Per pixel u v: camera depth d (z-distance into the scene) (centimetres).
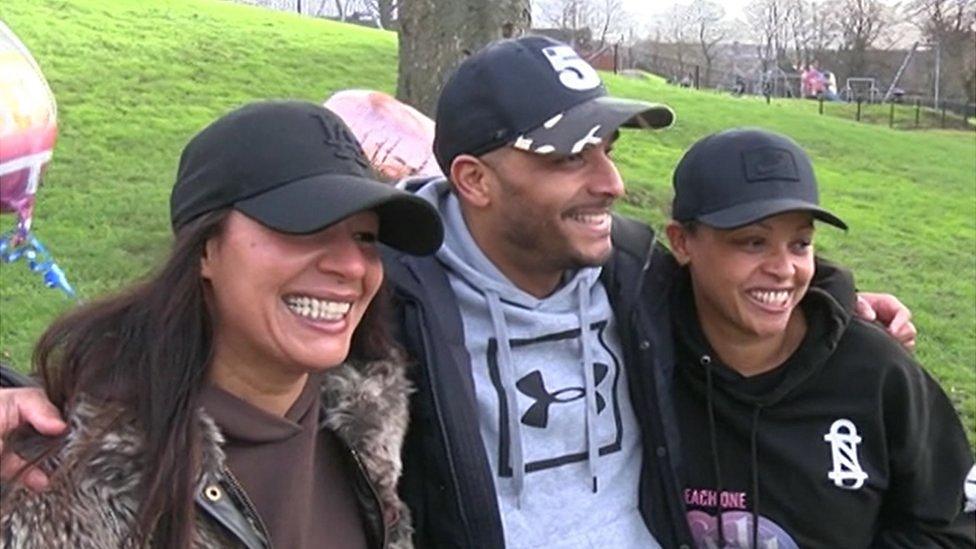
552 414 257
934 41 5053
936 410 285
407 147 401
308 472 213
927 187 1540
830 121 2053
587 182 251
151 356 196
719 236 266
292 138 201
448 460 246
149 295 201
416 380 249
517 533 252
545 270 259
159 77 1393
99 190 911
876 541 291
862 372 275
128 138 1087
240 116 203
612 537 259
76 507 186
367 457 225
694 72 4553
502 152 251
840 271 283
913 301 957
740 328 271
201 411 199
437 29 679
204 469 195
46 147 238
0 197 234
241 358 206
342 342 206
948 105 3784
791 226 264
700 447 281
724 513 279
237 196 197
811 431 276
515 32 681
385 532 226
